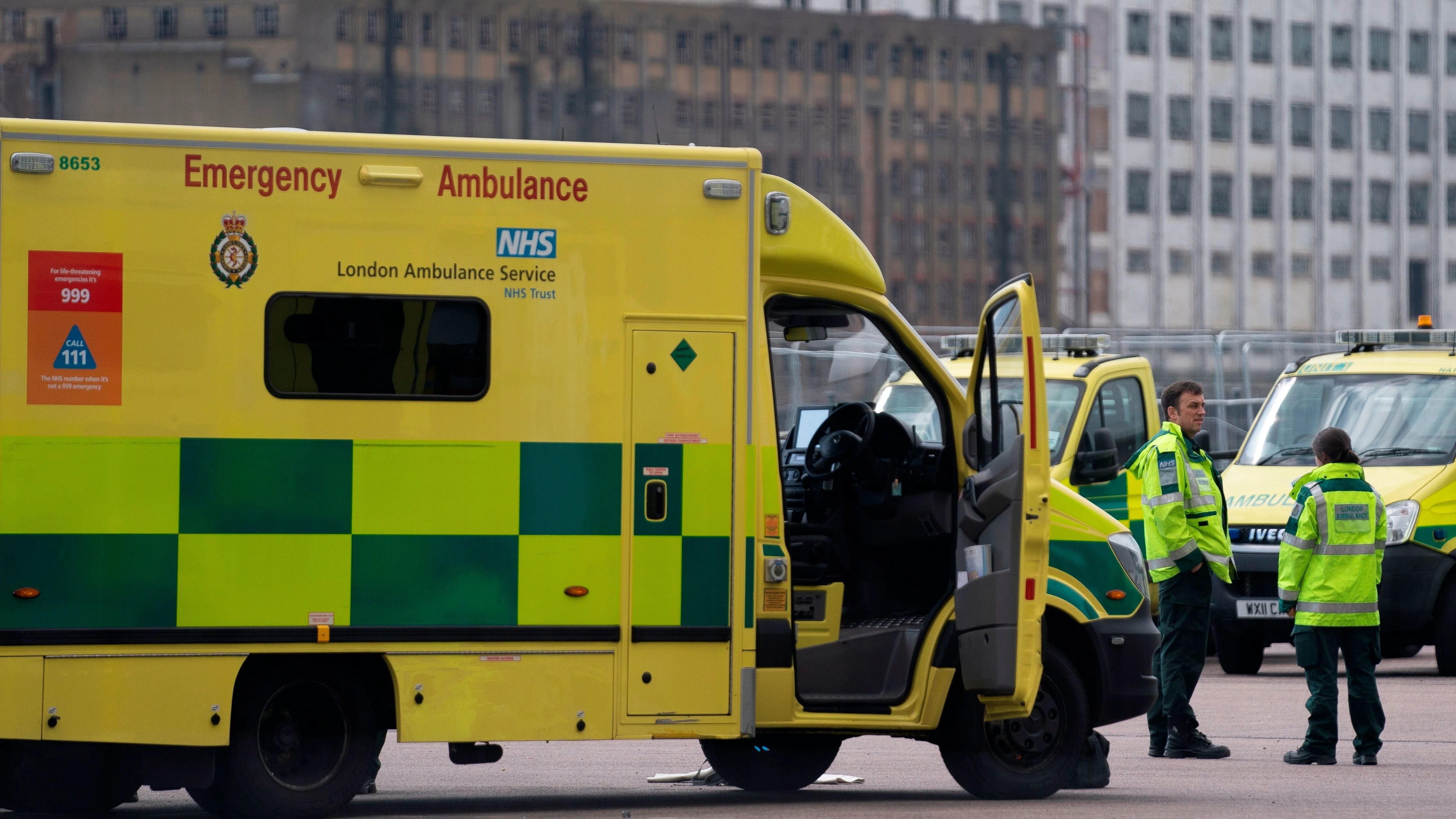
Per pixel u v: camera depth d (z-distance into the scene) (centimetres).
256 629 2492
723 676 2642
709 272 2666
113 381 2464
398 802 2839
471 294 2577
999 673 2675
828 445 2956
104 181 2475
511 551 2575
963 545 2758
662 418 2634
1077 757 2872
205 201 2502
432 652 2548
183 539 2475
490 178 2594
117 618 2455
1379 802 2852
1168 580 3444
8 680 2420
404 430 2548
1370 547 3375
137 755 2508
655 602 2622
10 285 2441
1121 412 4812
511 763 3462
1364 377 5247
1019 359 2709
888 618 2909
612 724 2602
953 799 2886
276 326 2514
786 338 3023
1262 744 3675
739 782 3069
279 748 2552
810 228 2788
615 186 2636
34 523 2434
